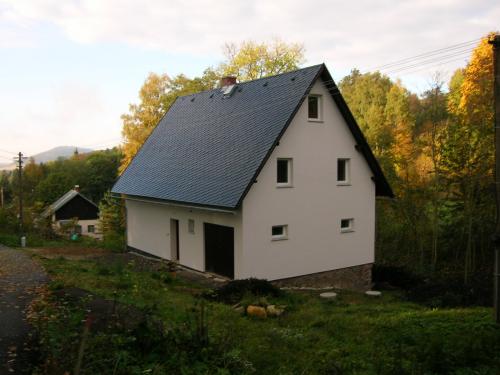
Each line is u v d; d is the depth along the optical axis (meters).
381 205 29.61
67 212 54.81
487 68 22.12
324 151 18.06
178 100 27.00
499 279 10.09
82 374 5.57
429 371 7.20
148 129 39.66
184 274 18.00
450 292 15.70
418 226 26.66
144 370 5.89
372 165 19.61
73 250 24.81
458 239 25.59
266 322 10.20
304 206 17.45
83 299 8.91
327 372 7.21
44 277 13.02
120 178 24.48
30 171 80.12
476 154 21.88
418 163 26.98
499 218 9.98
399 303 14.77
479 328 9.60
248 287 13.31
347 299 15.24
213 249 17.55
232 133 18.80
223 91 22.52
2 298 10.02
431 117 24.95
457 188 23.36
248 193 15.74
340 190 18.69
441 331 9.38
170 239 20.48
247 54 37.56
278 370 7.12
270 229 16.44
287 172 17.19
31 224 34.56
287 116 16.23
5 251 21.16
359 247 19.47
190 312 9.64
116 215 42.59
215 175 17.27
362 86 47.06
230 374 6.41
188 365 6.25
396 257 28.16
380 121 38.09
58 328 7.14
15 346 6.97
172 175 20.09
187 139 21.91
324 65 17.25
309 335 9.18
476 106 22.41
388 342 8.76
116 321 7.68
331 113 18.22
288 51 38.19
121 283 12.41
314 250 17.84
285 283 17.02
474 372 7.16
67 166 85.38
